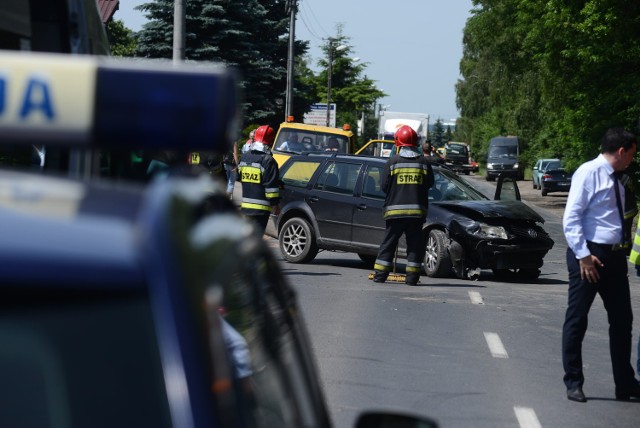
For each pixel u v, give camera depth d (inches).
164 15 2591.0
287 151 1606.8
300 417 152.2
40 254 88.4
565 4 1907.0
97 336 88.1
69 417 86.5
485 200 941.8
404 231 832.3
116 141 104.7
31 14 281.7
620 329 460.1
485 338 601.0
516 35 2694.4
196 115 104.8
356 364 513.3
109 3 2357.3
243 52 2684.5
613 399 465.1
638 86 1937.7
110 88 104.0
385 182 829.8
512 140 4229.8
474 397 456.8
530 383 489.7
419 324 639.1
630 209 450.0
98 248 90.5
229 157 1416.1
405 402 442.6
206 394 89.1
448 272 911.7
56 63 105.0
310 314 660.1
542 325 660.1
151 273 90.4
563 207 2429.9
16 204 97.5
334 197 959.6
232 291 125.3
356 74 4746.6
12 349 87.0
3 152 298.2
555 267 1079.6
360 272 930.7
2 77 103.8
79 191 106.0
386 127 2925.7
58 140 104.2
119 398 87.2
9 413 86.3
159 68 106.6
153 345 88.7
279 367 151.6
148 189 106.9
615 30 1845.5
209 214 122.4
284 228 987.9
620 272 453.4
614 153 444.8
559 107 2178.9
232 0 2657.5
